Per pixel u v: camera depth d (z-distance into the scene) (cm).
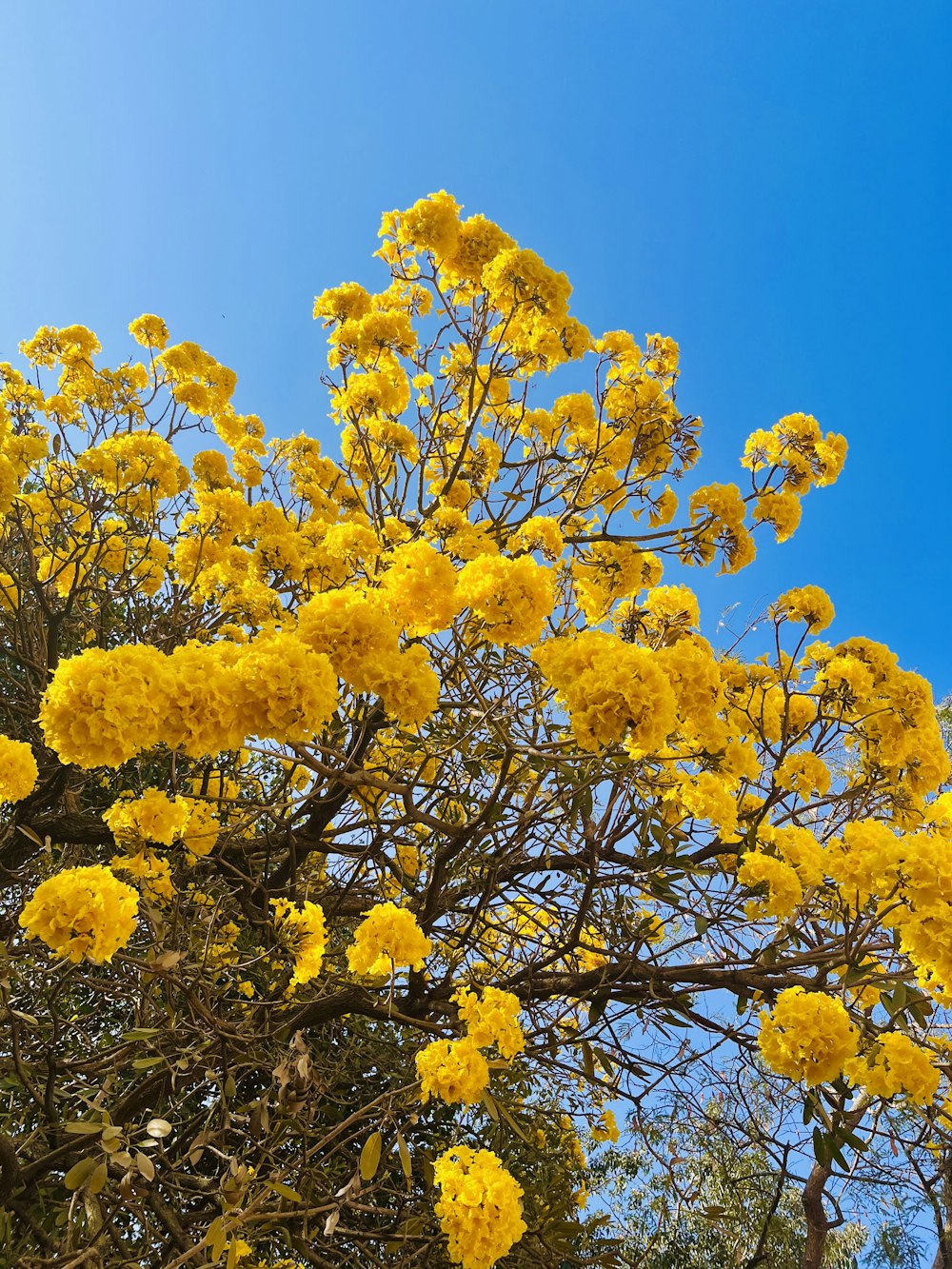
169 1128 209
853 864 291
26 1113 307
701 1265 544
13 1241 242
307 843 374
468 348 518
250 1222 234
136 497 444
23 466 416
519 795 394
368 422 483
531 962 371
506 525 485
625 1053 333
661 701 224
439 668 374
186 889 348
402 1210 288
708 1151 436
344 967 398
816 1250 488
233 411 598
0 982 234
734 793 380
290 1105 239
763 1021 264
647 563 472
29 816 362
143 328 560
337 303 496
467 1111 382
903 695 379
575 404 500
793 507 457
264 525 470
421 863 439
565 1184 384
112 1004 403
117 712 190
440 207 457
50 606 446
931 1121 304
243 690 205
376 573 384
